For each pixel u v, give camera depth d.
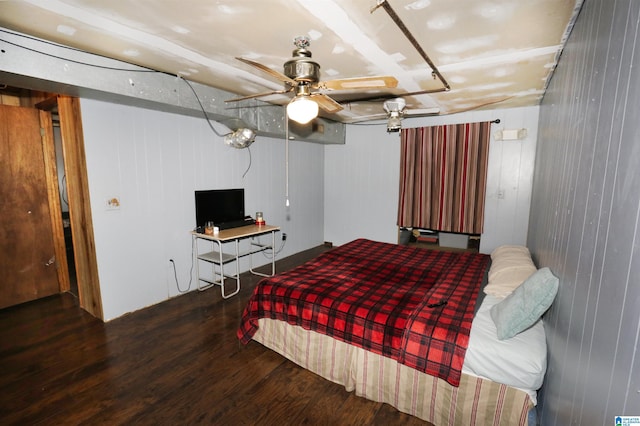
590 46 1.40
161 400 2.08
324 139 5.06
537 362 1.62
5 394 2.12
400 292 2.40
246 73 2.79
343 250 3.54
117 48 2.22
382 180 5.34
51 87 2.30
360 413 2.00
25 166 3.49
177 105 2.93
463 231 4.59
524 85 3.01
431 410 1.90
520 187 4.18
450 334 1.81
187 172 3.74
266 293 2.52
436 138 4.66
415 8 1.62
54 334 2.88
